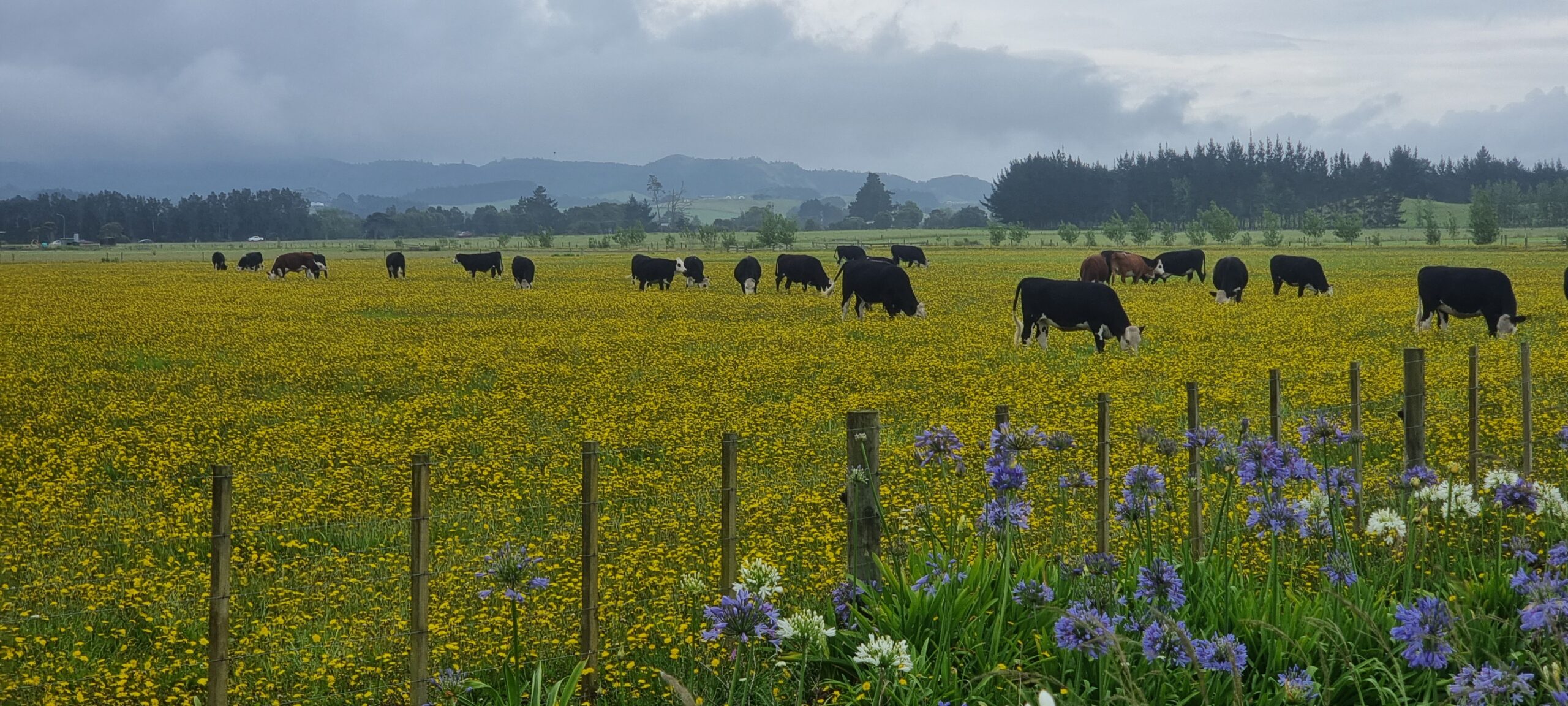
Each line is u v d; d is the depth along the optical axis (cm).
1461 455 1109
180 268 8000
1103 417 740
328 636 713
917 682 510
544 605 748
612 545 919
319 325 3108
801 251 11181
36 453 1320
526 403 1722
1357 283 4559
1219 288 3747
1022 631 565
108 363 2281
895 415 1542
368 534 966
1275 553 588
